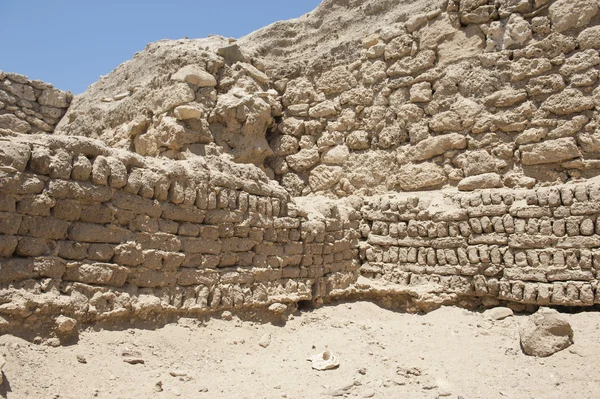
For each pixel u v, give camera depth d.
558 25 7.68
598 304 6.18
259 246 6.27
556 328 5.04
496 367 4.84
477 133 8.12
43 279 4.16
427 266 7.38
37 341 3.98
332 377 4.60
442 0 8.81
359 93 9.34
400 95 8.96
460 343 5.57
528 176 7.64
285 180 9.76
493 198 6.98
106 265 4.59
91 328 4.43
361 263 8.02
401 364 4.95
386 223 7.89
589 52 7.40
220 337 5.32
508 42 8.07
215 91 8.68
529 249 6.59
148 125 8.79
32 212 4.13
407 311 7.33
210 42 10.72
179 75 8.43
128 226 4.88
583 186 6.35
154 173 5.14
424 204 7.61
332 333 6.00
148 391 3.87
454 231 7.20
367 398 4.15
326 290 7.19
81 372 3.87
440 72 8.62
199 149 8.19
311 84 9.89
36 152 4.19
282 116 9.99
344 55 9.66
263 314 6.12
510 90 7.94
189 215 5.45
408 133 8.82
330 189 9.36
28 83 11.34
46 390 3.51
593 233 6.21
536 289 6.44
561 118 7.52
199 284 5.45
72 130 10.56
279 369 4.75
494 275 6.84
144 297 4.89
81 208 4.47
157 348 4.65
